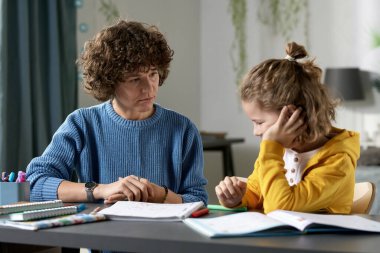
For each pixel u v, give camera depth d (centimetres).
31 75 387
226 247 101
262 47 572
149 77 171
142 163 181
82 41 456
